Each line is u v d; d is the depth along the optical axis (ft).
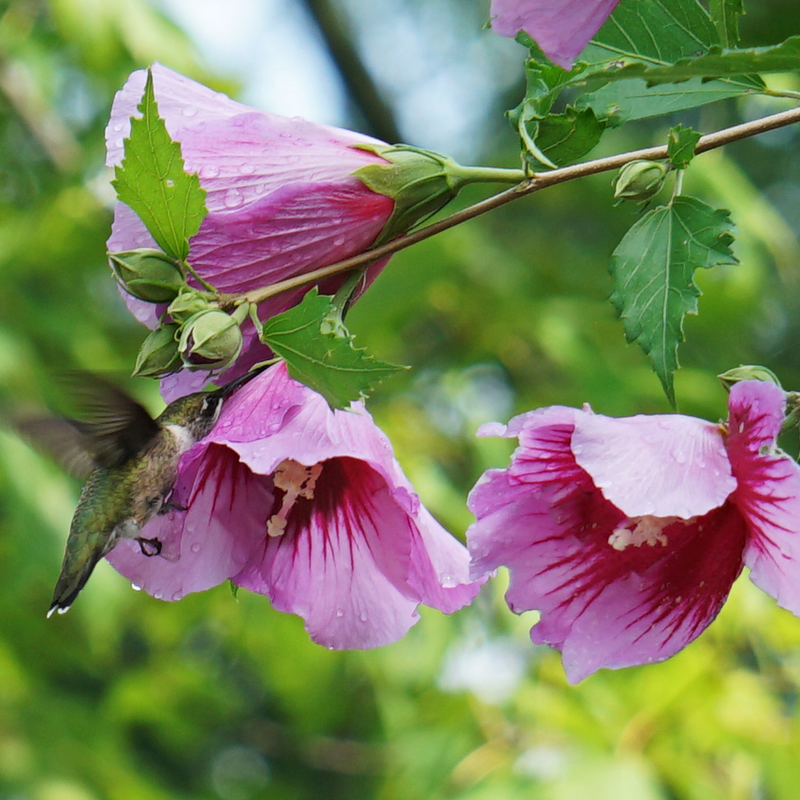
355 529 11.85
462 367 33.94
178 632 36.19
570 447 11.51
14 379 30.96
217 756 50.01
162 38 34.37
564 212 39.96
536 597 11.36
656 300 12.16
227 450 11.95
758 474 10.66
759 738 26.35
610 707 27.14
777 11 33.47
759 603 26.18
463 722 28.86
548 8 10.67
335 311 11.50
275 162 11.87
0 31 35.94
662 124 37.27
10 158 38.04
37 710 34.06
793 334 38.47
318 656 33.81
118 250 11.89
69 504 31.68
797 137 41.24
